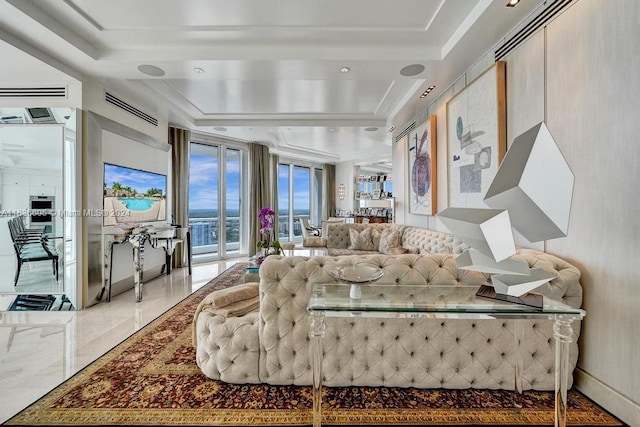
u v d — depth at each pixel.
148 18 2.57
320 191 10.20
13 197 3.32
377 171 11.16
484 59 2.85
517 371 1.68
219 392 1.77
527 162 1.18
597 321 1.69
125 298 3.79
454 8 2.40
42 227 3.33
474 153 2.93
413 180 4.68
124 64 3.09
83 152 3.39
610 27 1.65
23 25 2.45
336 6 2.41
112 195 3.82
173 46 2.99
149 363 2.13
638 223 1.50
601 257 1.68
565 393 1.32
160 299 3.74
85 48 2.87
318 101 4.62
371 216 8.74
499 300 1.40
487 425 1.51
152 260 4.83
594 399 1.68
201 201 6.71
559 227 1.22
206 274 5.23
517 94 2.40
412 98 3.99
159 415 1.58
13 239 3.34
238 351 1.82
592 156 1.75
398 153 5.57
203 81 3.87
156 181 4.79
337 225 5.76
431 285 1.67
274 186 8.13
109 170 3.76
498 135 2.55
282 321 1.77
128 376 1.96
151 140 4.64
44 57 2.88
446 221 1.37
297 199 9.58
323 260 1.80
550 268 1.77
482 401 1.68
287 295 1.77
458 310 1.29
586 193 1.79
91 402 1.69
